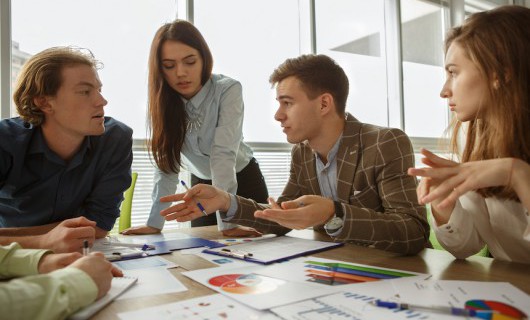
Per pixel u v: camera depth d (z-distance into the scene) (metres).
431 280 0.64
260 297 0.56
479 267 0.73
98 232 1.26
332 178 1.24
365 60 3.88
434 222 0.86
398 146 1.08
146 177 2.68
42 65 1.12
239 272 0.71
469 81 0.81
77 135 1.20
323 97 1.16
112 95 2.55
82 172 1.27
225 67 2.99
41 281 0.50
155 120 1.60
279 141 3.23
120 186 1.34
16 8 2.24
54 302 0.47
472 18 0.83
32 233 1.13
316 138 1.20
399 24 4.00
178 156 1.59
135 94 2.63
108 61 2.54
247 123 3.08
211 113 1.62
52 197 1.24
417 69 4.19
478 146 0.89
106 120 1.43
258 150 3.12
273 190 3.18
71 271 0.55
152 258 0.86
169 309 0.52
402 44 4.04
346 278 0.66
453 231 0.82
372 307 0.51
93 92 1.16
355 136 1.16
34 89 1.12
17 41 2.24
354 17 3.78
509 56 0.77
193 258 0.86
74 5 2.44
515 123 0.78
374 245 0.90
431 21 4.35
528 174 0.65
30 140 1.19
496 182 0.67
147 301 0.56
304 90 1.15
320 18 3.49
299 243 1.01
